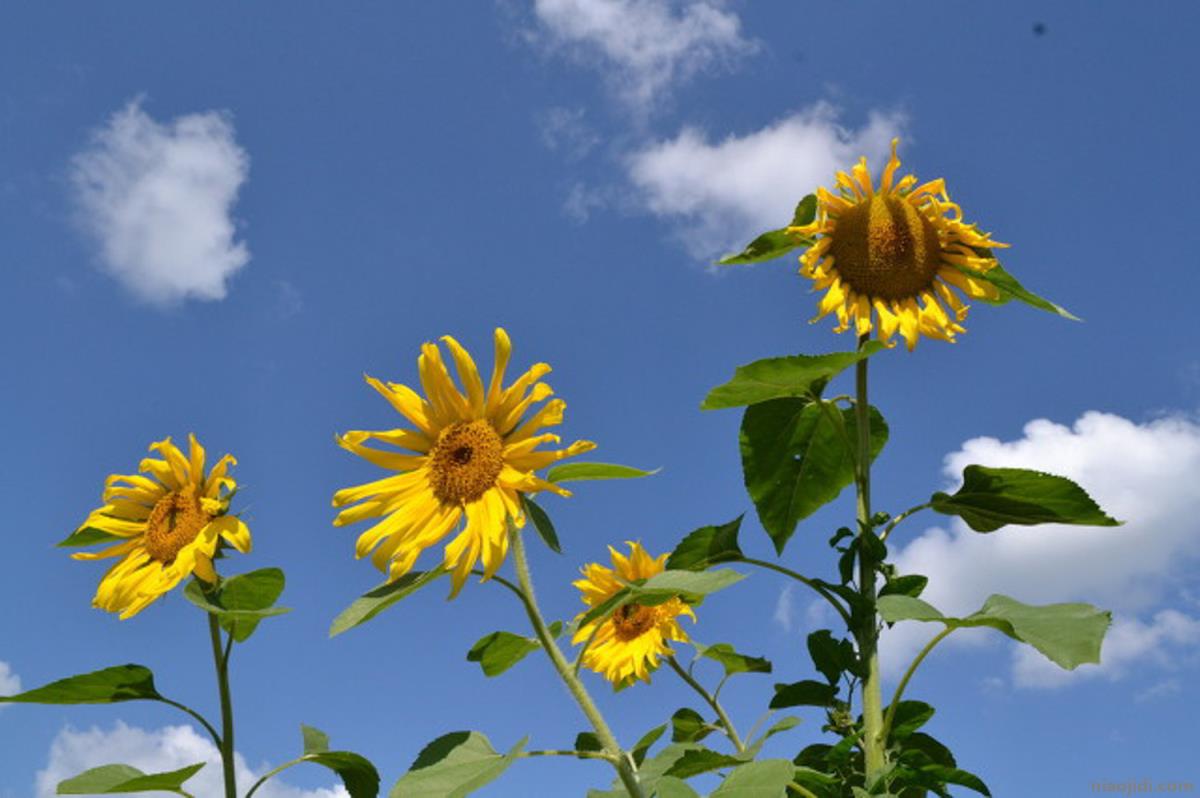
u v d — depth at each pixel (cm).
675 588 121
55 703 135
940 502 148
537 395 123
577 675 121
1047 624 127
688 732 181
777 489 163
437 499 122
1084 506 144
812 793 136
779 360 140
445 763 117
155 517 143
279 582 137
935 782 139
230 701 137
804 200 154
